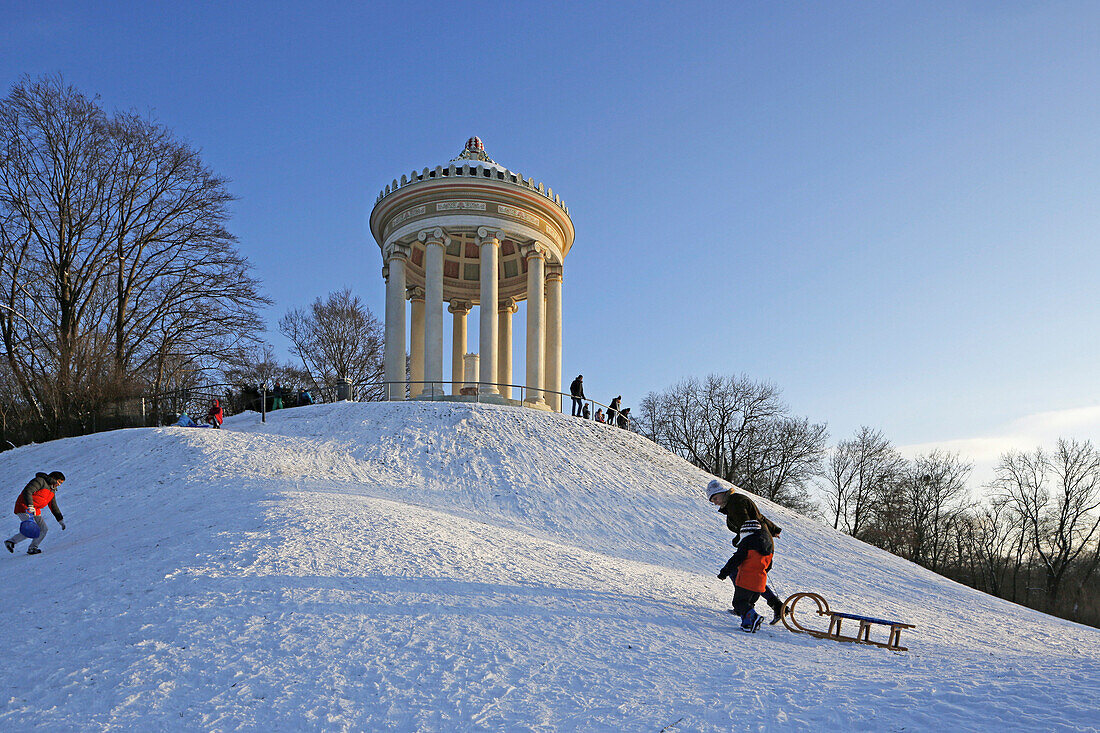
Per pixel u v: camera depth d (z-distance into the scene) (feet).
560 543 56.29
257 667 21.86
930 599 60.95
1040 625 57.41
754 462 179.22
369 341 186.39
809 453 176.96
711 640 28.09
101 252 113.80
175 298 118.42
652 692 20.68
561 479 77.97
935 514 169.99
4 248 104.73
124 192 114.73
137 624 25.41
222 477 64.08
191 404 105.81
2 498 64.90
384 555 35.70
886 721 17.81
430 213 112.37
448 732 17.74
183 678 21.04
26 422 106.42
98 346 108.47
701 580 46.85
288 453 75.05
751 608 30.94
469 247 130.82
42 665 22.07
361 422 88.48
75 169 110.52
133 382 107.96
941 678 22.58
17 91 104.78
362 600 28.63
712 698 20.16
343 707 19.27
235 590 28.84
